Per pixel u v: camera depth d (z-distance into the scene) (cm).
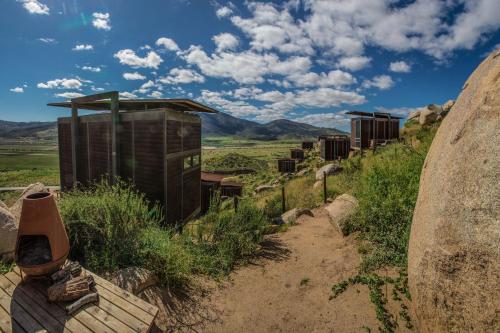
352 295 432
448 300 246
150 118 1104
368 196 640
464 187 247
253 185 3019
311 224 855
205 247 657
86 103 1398
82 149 1368
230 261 618
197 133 1477
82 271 378
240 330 402
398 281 424
